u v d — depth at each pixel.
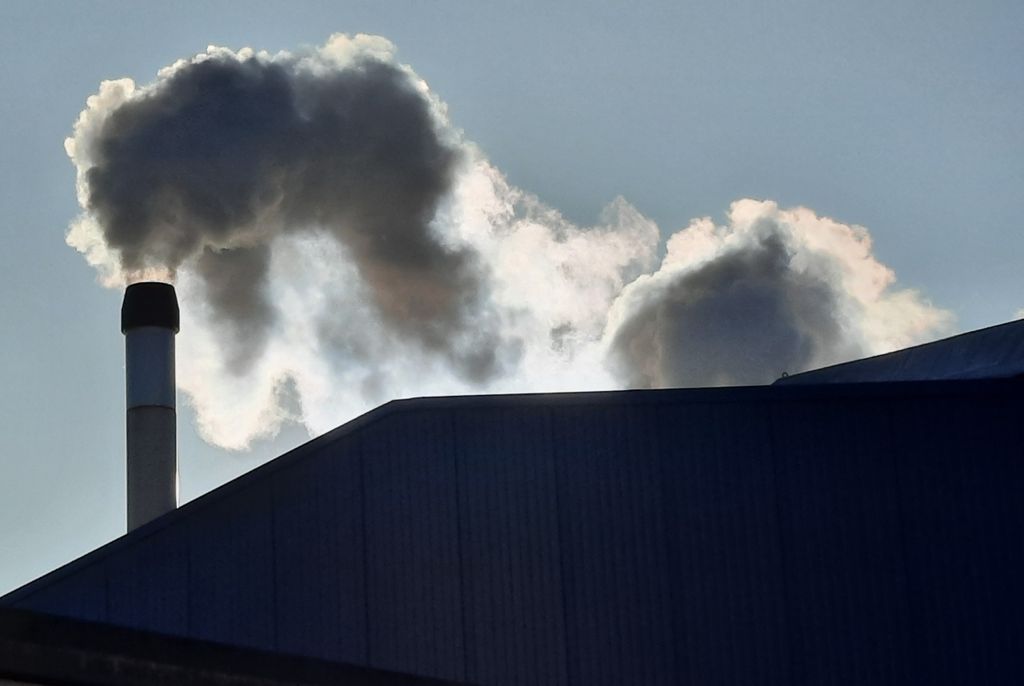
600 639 25.72
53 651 12.19
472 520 26.28
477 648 25.78
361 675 17.84
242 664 14.74
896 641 25.67
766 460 26.28
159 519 27.11
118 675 12.80
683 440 26.42
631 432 26.47
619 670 25.61
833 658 25.61
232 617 26.47
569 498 26.25
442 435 26.66
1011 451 26.25
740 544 26.02
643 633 25.73
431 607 26.02
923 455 26.28
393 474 26.59
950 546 25.97
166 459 44.97
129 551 27.08
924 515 26.08
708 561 25.98
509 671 25.66
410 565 26.22
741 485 26.19
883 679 25.55
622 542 26.05
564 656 25.70
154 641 13.37
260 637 26.28
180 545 26.94
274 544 26.66
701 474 26.30
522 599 25.91
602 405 26.56
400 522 26.41
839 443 26.34
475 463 26.48
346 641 26.03
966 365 32.88
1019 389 26.44
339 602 26.22
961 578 25.84
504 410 26.67
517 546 26.14
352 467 26.73
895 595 25.83
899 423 26.38
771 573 25.91
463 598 25.98
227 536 26.81
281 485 26.88
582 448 26.42
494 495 26.34
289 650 26.11
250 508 26.88
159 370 45.94
